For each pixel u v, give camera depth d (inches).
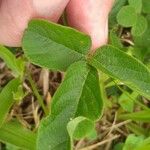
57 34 4.8
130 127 7.6
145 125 7.7
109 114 7.7
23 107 7.6
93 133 7.0
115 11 7.2
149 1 7.2
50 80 7.8
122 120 7.7
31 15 5.7
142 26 6.9
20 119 7.5
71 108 4.9
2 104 6.4
